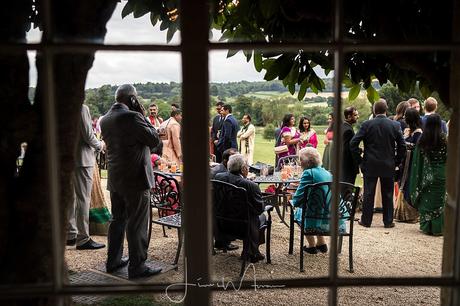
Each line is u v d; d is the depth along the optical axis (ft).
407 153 19.94
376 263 14.82
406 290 12.38
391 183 19.04
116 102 11.98
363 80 8.13
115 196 13.05
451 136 4.81
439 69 5.45
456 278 4.20
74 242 15.96
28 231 4.45
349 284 4.27
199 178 3.89
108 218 17.46
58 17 4.37
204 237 3.98
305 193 13.37
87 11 4.46
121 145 11.87
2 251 4.38
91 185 15.53
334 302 4.29
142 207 12.42
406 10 6.25
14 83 4.33
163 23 8.34
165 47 3.76
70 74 4.57
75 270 13.44
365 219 19.43
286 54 8.12
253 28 8.19
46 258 4.48
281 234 18.16
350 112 19.13
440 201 17.78
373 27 6.71
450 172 4.82
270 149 42.06
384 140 18.58
